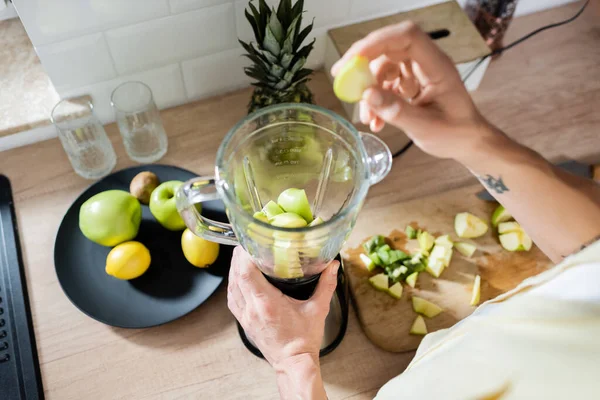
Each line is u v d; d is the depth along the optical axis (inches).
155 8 31.9
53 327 30.1
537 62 42.0
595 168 35.3
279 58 29.9
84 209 30.4
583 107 39.6
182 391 28.5
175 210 30.7
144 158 36.3
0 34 36.3
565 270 14.6
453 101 19.2
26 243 33.0
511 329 14.9
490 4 39.6
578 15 44.3
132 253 29.6
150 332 30.1
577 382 12.7
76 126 34.5
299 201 23.8
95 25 31.4
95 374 28.9
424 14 38.7
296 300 23.9
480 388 15.1
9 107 34.8
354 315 31.1
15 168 35.8
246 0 33.5
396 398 19.5
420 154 37.0
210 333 30.2
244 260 24.4
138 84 35.2
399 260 31.4
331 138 24.6
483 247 32.8
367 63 17.7
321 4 36.3
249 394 28.5
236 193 22.5
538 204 22.7
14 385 28.3
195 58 36.3
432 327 30.2
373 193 35.0
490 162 21.6
